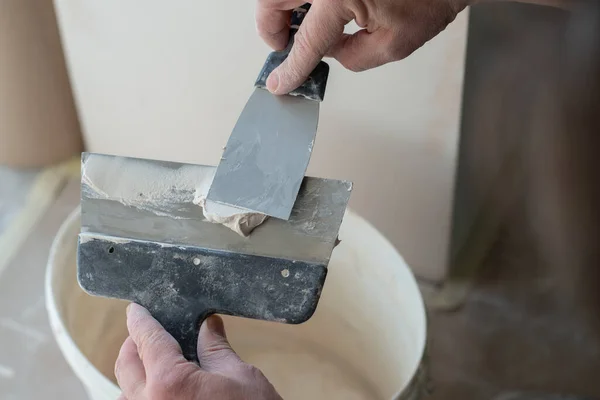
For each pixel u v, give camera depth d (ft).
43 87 4.21
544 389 3.67
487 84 3.34
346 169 3.67
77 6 3.49
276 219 2.07
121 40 3.56
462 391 3.67
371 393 3.57
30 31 3.94
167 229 2.12
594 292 3.88
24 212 4.41
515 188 4.00
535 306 3.97
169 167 2.18
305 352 3.75
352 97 3.30
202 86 3.63
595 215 3.67
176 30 3.42
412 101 3.21
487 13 3.01
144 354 1.91
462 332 3.91
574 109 3.42
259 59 3.39
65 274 2.94
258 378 1.93
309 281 2.02
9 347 3.77
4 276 4.08
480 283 4.07
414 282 2.98
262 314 2.03
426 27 2.33
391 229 3.90
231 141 2.14
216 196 2.02
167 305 2.06
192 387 1.80
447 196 3.57
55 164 4.63
